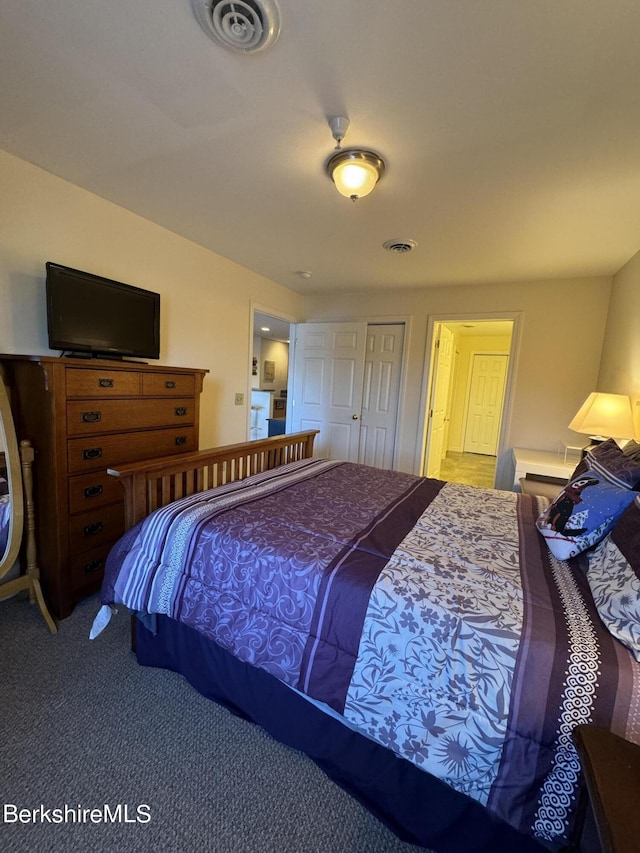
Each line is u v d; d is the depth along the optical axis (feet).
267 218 7.97
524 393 11.80
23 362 6.07
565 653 2.89
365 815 3.60
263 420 24.91
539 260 9.59
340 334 14.30
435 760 3.08
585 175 5.83
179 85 4.38
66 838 3.31
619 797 1.86
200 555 4.46
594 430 7.74
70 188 6.86
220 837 3.38
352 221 7.86
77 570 6.39
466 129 4.90
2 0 3.43
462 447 23.98
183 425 8.23
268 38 3.67
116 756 4.04
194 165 6.11
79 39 3.81
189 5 3.41
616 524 3.98
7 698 4.69
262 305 12.55
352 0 3.30
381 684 3.37
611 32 3.46
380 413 14.42
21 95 4.63
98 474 6.57
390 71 4.03
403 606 3.44
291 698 4.11
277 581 3.99
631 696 2.64
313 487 6.70
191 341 9.83
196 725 4.45
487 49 3.72
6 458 5.45
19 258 6.29
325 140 5.30
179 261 9.23
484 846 3.18
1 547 5.57
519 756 2.82
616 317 9.83
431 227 7.93
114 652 5.53
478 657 3.07
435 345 13.51
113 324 7.29
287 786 3.84
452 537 4.90
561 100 4.34
